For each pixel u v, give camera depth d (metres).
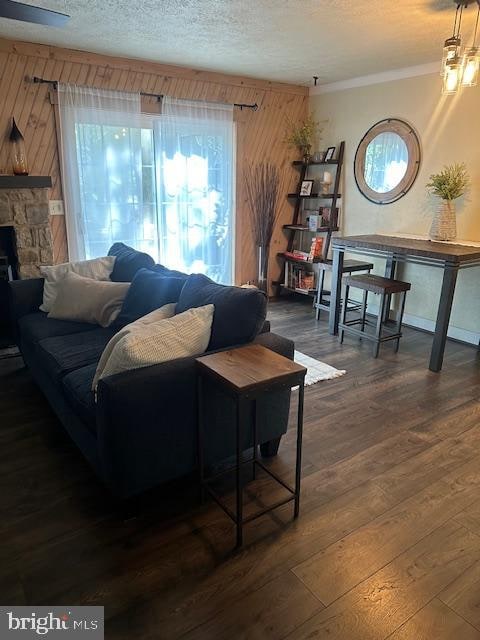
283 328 4.43
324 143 5.19
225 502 2.03
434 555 1.75
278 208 5.45
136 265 3.29
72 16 2.99
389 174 4.53
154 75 4.24
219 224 4.98
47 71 3.75
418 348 3.93
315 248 5.06
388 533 1.86
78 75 3.88
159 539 1.81
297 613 1.50
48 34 3.38
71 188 4.02
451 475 2.23
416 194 4.33
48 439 2.51
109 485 1.84
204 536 1.83
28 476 2.19
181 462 1.95
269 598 1.55
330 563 1.70
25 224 3.75
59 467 2.27
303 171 5.43
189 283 2.47
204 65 4.26
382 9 2.80
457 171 3.90
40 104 3.78
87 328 2.99
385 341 3.78
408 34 3.27
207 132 4.65
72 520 1.91
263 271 5.42
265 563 1.70
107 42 3.57
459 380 3.29
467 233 3.99
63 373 2.36
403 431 2.61
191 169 4.65
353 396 3.03
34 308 3.31
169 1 2.72
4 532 1.84
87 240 4.19
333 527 1.88
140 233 4.46
